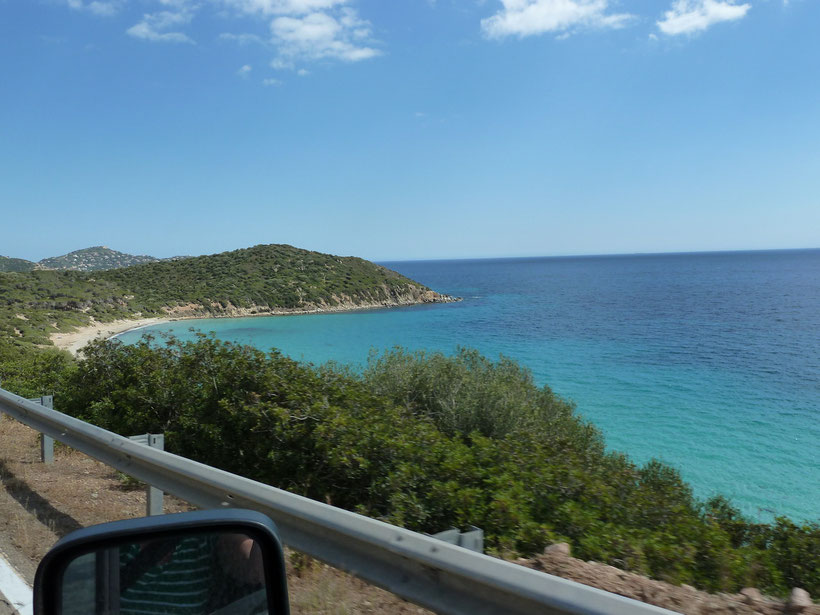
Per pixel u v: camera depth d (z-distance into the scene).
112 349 9.50
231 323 89.56
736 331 60.62
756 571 4.77
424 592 2.74
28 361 15.85
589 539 4.70
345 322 88.94
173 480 4.56
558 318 79.44
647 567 4.42
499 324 75.56
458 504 5.10
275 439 6.56
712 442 23.48
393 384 12.12
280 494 3.53
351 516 3.12
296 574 4.19
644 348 50.72
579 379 37.56
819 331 59.16
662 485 8.93
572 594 2.12
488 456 6.36
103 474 6.95
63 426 6.12
